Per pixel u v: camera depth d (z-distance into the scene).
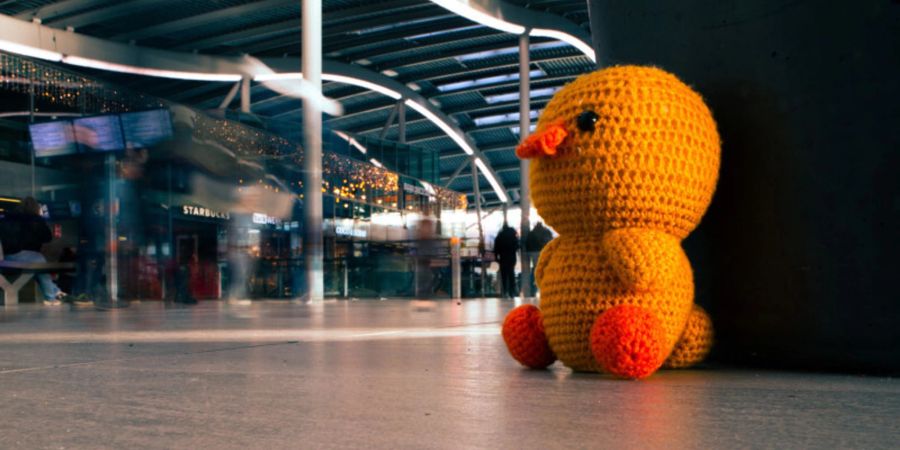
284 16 25.58
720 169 2.68
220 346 3.84
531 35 25.28
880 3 2.36
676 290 2.47
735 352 2.69
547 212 2.67
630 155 2.45
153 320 7.54
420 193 35.12
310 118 16.55
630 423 1.50
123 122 16.22
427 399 1.88
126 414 1.64
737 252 2.66
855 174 2.41
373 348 3.64
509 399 1.87
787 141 2.54
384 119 39.53
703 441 1.30
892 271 2.36
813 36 2.48
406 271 22.39
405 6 23.78
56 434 1.41
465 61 31.97
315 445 1.29
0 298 14.35
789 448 1.23
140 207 19.77
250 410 1.70
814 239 2.49
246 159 24.03
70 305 14.09
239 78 29.70
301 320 7.25
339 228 28.69
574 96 2.58
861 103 2.40
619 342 2.30
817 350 2.52
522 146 2.56
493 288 22.88
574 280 2.54
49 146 16.62
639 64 2.95
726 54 2.69
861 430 1.41
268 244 24.58
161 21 25.08
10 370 2.65
